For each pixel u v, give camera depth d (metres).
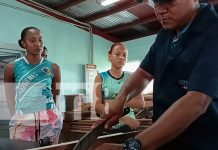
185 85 0.74
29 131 1.17
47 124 1.21
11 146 0.87
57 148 0.79
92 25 5.95
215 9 0.79
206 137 0.74
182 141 0.76
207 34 0.70
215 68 0.64
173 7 0.70
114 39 6.36
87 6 5.12
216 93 0.64
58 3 5.16
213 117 0.72
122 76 1.79
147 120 1.09
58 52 5.41
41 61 1.51
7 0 4.63
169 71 0.79
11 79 1.45
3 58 4.17
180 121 0.61
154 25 5.46
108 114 0.90
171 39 0.82
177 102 0.64
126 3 4.85
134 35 6.03
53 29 5.34
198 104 0.62
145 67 0.94
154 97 0.85
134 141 0.61
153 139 0.61
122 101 0.92
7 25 4.60
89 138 0.75
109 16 5.39
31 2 4.90
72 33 5.67
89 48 5.93
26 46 1.51
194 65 0.70
